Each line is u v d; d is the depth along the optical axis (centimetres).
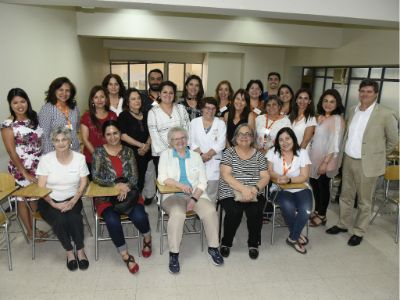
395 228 351
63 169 261
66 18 525
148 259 280
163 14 610
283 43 668
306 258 289
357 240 313
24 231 291
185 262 278
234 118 349
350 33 642
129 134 335
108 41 855
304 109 347
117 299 231
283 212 296
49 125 298
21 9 373
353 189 321
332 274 268
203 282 253
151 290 242
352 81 667
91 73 707
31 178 279
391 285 255
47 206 259
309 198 300
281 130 304
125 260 264
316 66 768
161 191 262
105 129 270
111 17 592
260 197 293
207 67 923
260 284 252
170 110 331
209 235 273
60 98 301
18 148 279
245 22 646
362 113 299
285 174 304
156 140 327
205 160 316
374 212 388
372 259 291
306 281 257
